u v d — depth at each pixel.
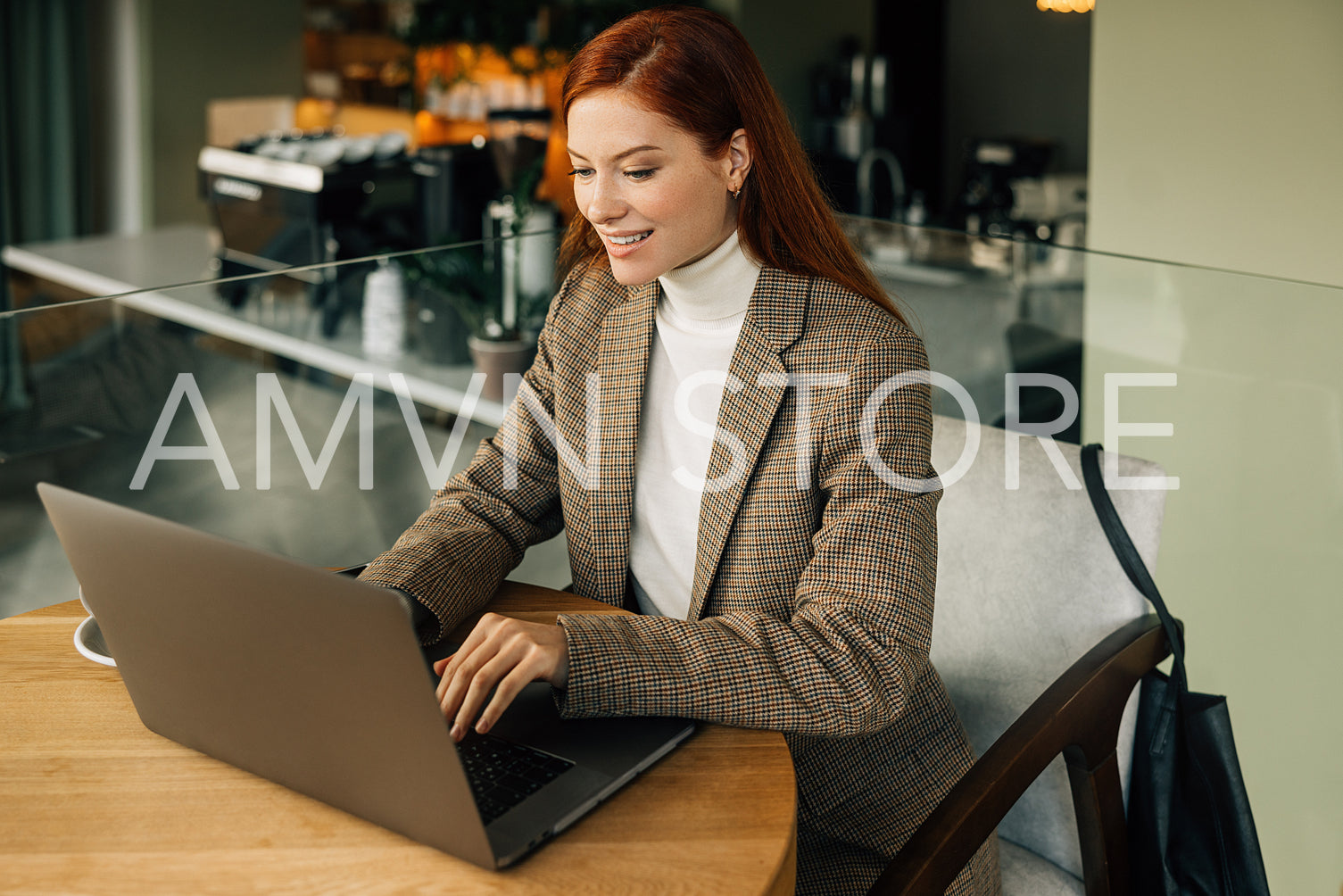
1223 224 2.60
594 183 1.07
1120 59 2.68
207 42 5.25
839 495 1.06
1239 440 1.69
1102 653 1.24
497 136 2.66
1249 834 1.25
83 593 0.89
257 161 2.75
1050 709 1.15
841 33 5.64
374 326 1.78
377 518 1.84
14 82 4.98
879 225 1.84
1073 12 6.04
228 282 1.67
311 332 1.74
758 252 1.14
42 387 1.62
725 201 1.10
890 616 0.99
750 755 0.93
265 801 0.86
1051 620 1.34
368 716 0.77
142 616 0.86
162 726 0.94
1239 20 2.49
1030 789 1.36
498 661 0.95
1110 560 1.31
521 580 1.77
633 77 1.03
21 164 5.06
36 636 1.13
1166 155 2.65
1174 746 1.27
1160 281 1.70
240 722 0.86
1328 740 1.66
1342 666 1.63
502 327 1.88
